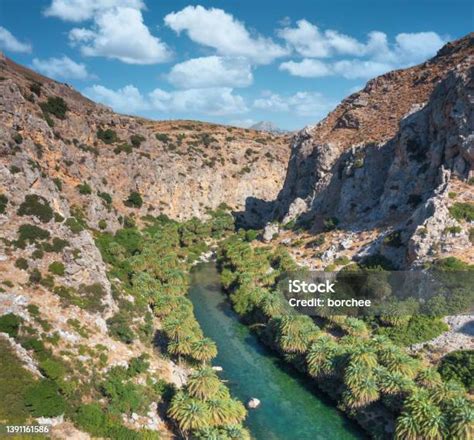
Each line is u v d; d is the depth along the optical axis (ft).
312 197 471.21
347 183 418.51
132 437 165.99
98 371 195.11
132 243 391.86
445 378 205.36
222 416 179.11
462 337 230.07
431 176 342.44
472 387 196.95
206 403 182.39
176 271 358.84
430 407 171.53
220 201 627.87
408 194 358.23
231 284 365.81
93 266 243.40
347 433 198.29
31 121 357.61
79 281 233.76
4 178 249.75
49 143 373.81
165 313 273.54
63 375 179.83
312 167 501.56
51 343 193.26
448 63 499.10
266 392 230.27
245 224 586.86
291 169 553.64
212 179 623.36
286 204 533.55
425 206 294.05
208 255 484.74
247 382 239.50
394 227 333.42
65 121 443.73
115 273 301.43
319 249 375.86
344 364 215.51
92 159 458.50
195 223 520.83
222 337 293.23
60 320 207.41
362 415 200.34
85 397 180.14
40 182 276.00
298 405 218.79
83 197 385.09
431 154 345.92
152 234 465.47
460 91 323.98
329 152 467.52
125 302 256.11
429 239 274.57
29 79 469.16
